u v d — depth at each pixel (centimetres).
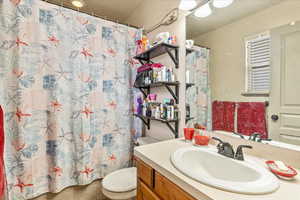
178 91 137
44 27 130
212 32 112
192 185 60
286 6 76
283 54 78
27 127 123
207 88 117
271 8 82
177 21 137
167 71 136
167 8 147
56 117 133
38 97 129
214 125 112
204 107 119
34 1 125
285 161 77
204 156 94
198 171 89
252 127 91
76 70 141
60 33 136
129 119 179
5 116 118
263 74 86
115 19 230
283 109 79
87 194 153
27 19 123
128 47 175
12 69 120
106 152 163
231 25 101
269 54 83
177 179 67
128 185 126
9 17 118
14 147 121
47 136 134
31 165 125
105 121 162
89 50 149
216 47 110
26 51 122
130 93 180
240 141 97
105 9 204
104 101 161
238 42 98
